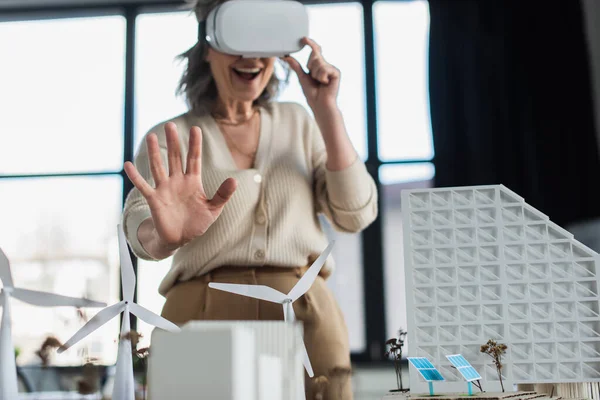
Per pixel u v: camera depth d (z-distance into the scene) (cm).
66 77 405
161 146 139
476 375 125
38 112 400
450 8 380
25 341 321
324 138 139
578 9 372
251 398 73
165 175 112
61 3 408
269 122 146
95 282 374
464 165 367
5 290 103
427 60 378
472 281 136
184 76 147
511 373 133
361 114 388
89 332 110
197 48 144
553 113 364
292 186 139
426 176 379
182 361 69
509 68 371
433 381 130
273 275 133
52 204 385
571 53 369
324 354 128
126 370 100
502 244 137
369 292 371
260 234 134
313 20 400
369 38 394
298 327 90
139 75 399
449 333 135
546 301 135
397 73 394
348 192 139
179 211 111
